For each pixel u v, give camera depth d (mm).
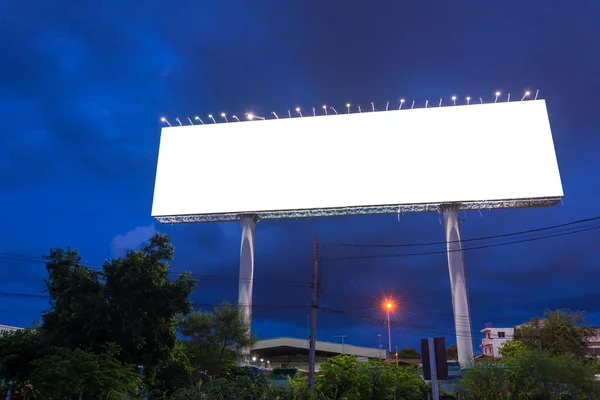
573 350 53656
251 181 63969
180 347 32062
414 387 40156
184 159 66188
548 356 36656
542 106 61469
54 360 20922
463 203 60125
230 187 64188
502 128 61094
